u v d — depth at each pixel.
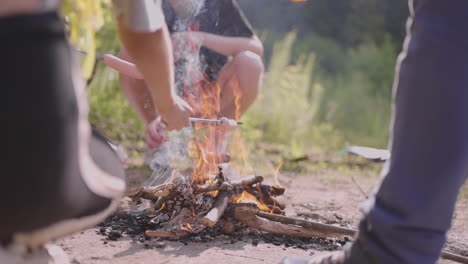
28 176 1.00
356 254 1.46
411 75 1.35
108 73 4.27
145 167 3.62
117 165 1.40
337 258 1.55
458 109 1.29
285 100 6.41
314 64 9.54
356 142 6.61
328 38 11.57
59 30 1.04
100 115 4.44
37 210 1.03
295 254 2.02
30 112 0.98
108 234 2.13
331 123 7.61
